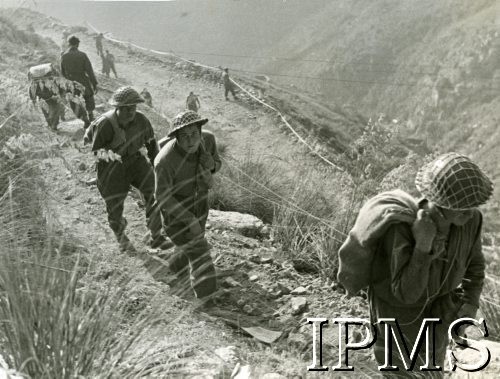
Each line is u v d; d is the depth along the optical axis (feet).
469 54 456.45
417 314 11.01
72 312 8.56
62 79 15.67
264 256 20.61
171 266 17.56
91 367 8.41
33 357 7.89
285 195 26.73
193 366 10.23
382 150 22.67
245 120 87.20
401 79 499.10
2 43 73.92
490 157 365.81
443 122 427.33
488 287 19.31
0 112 16.46
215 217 23.44
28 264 9.47
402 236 10.24
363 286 11.05
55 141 17.88
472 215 10.35
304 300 17.67
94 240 15.49
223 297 17.37
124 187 19.51
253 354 12.98
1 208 12.95
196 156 17.28
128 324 10.10
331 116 138.82
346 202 22.26
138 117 19.53
